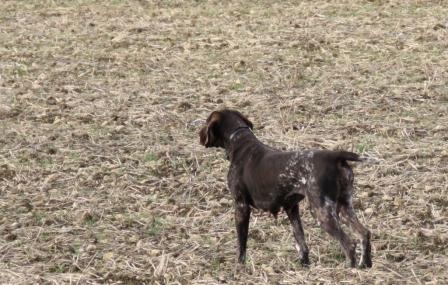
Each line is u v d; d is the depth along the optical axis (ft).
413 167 46.47
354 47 68.49
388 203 42.39
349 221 34.19
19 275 36.01
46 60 68.28
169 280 35.24
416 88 58.90
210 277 35.19
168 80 62.95
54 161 48.98
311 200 33.42
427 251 37.55
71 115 56.03
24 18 81.30
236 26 75.72
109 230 40.63
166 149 49.70
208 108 56.75
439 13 77.05
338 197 33.71
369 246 34.17
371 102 56.85
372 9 79.77
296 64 64.69
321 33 72.28
